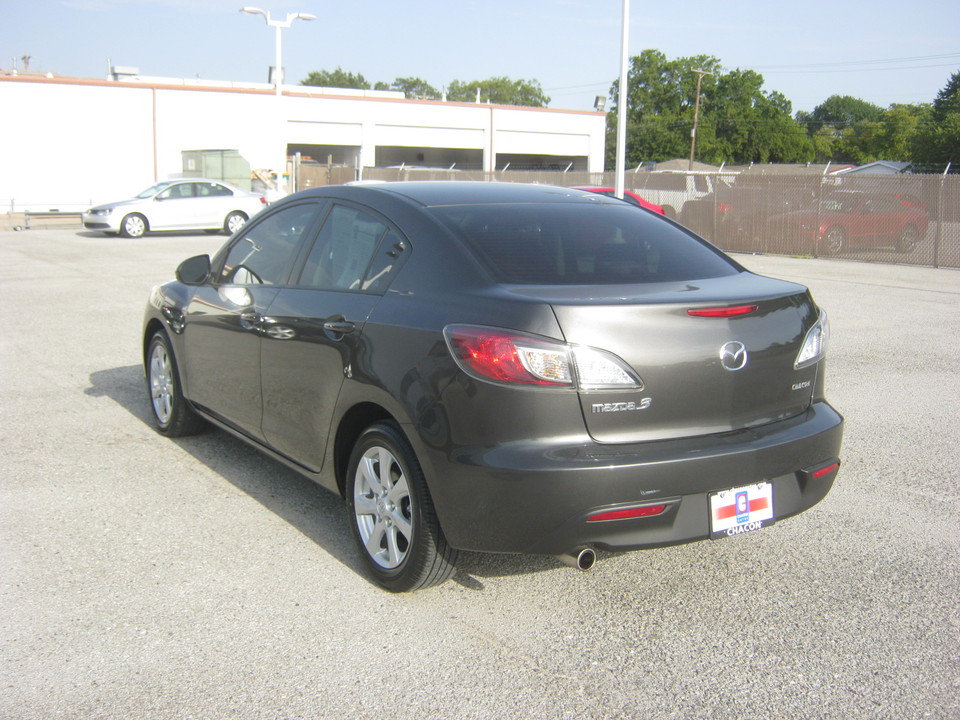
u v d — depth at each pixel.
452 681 3.12
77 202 40.25
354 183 4.49
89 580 3.87
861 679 3.16
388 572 3.74
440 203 4.03
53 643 3.35
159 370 5.98
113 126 40.62
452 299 3.48
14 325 10.18
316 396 4.08
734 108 98.19
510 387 3.19
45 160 39.38
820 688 3.10
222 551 4.18
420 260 3.74
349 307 3.91
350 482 3.96
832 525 4.57
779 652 3.34
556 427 3.20
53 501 4.78
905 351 9.05
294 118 48.03
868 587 3.88
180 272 5.14
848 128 130.12
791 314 3.66
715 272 3.88
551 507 3.16
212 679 3.12
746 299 3.49
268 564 4.05
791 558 4.18
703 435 3.41
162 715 2.91
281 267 4.59
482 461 3.23
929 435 6.15
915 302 12.65
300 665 3.22
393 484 3.75
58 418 6.39
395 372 3.55
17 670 3.17
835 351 9.04
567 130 56.16
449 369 3.34
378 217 4.08
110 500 4.81
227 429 5.13
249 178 32.50
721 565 4.10
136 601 3.69
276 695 3.03
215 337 4.99
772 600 3.76
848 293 13.60
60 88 39.28
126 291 13.09
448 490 3.36
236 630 3.46
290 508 4.73
